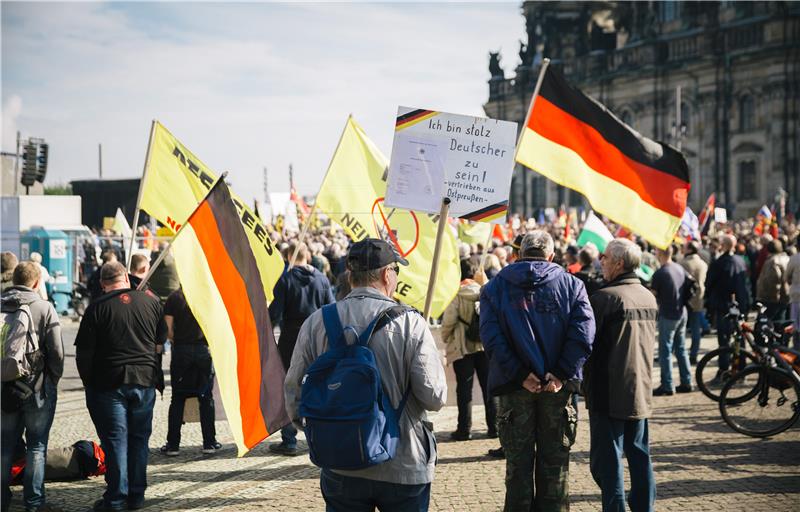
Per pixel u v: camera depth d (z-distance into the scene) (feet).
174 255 27.27
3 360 26.37
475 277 37.55
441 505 28.04
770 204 238.07
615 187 33.35
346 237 131.75
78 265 105.40
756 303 42.24
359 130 40.50
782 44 234.58
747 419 38.42
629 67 277.64
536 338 22.67
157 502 28.94
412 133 25.96
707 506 27.43
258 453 36.29
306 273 36.86
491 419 37.96
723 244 56.75
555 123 33.30
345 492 17.44
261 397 26.99
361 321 17.70
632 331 24.36
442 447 36.55
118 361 27.25
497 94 331.77
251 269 27.43
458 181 25.96
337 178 40.19
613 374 24.31
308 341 18.06
